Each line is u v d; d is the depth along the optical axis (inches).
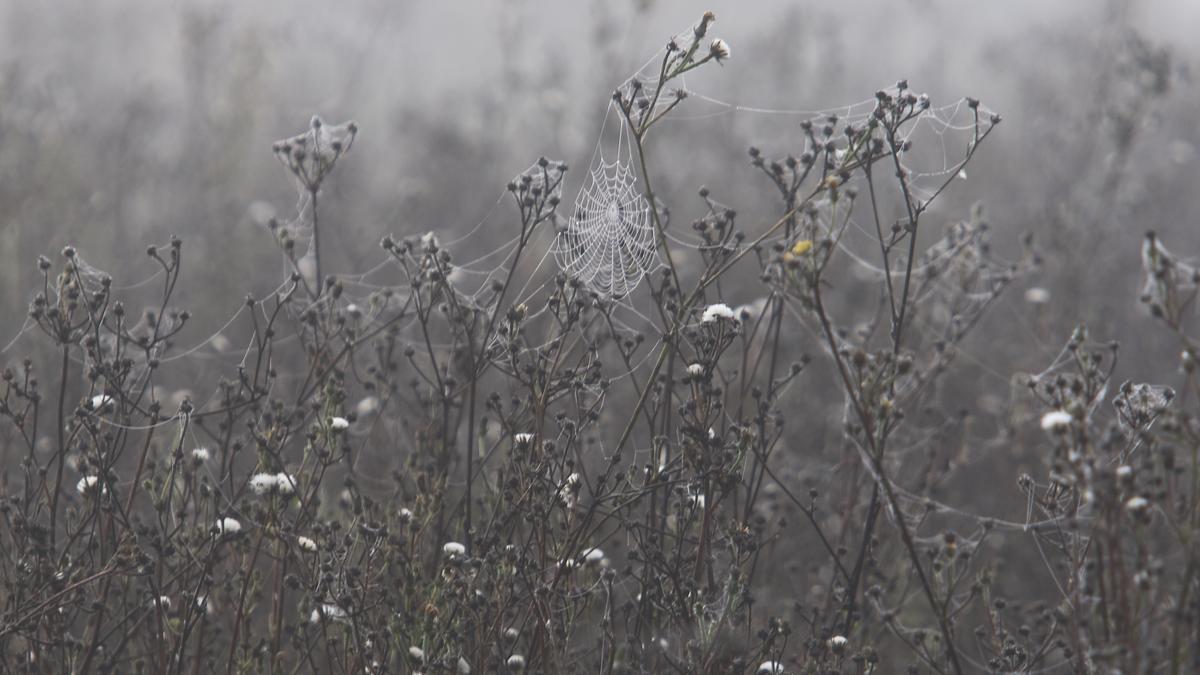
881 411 341.7
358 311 486.9
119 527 452.4
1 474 475.5
